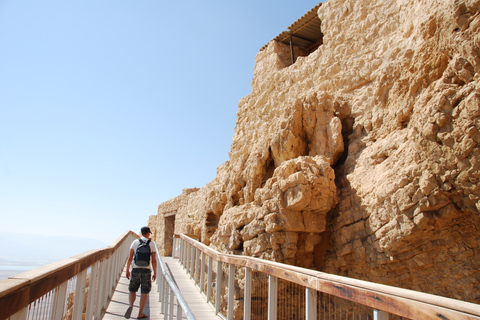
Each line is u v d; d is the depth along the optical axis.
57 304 3.28
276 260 7.50
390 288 2.94
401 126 7.72
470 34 5.39
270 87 14.16
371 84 9.84
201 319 6.58
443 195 5.70
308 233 7.72
